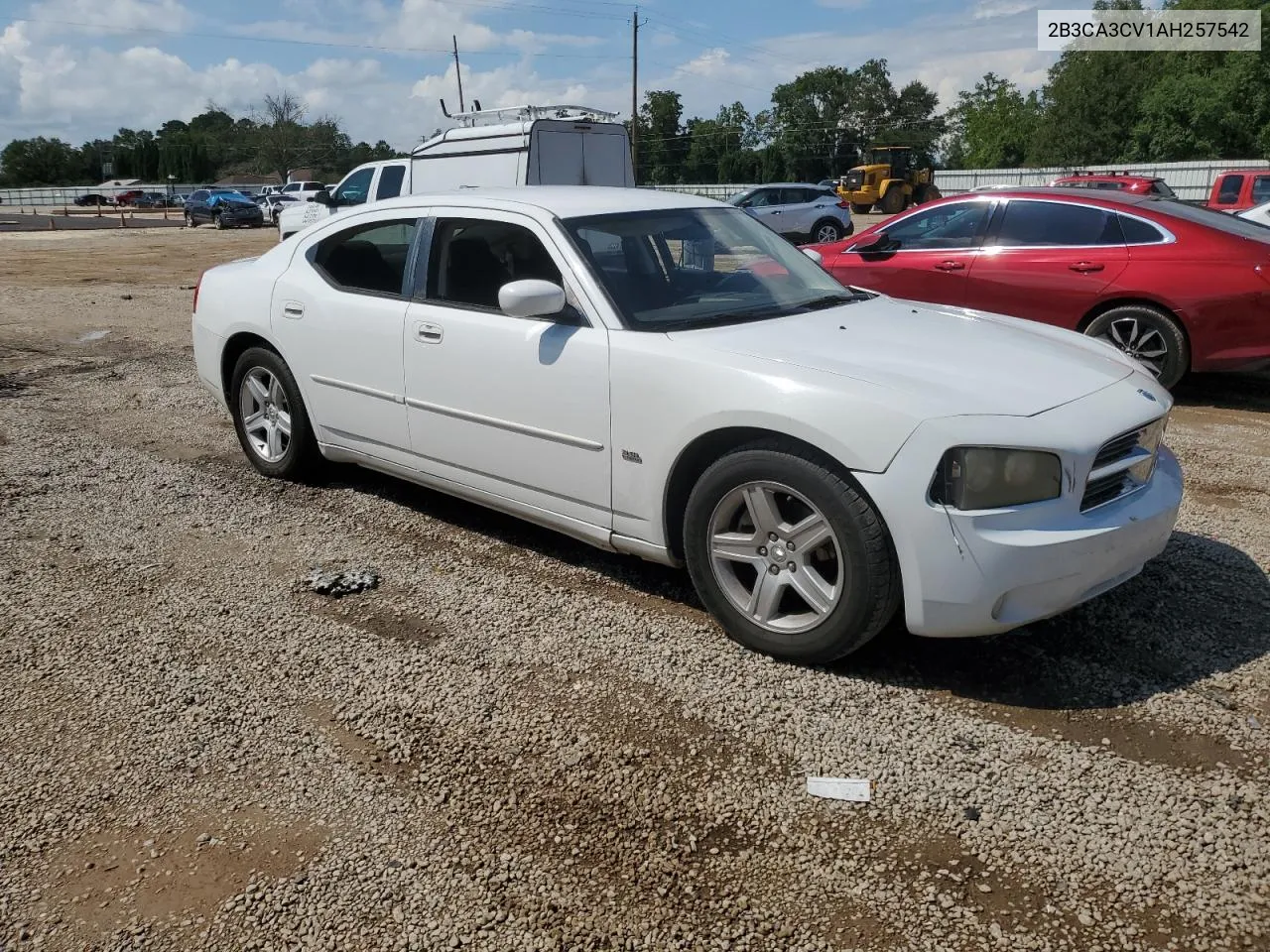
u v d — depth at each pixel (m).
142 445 6.23
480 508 5.02
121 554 4.45
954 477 2.95
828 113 96.69
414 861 2.50
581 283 3.80
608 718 3.09
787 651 3.35
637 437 3.57
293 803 2.73
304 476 5.38
